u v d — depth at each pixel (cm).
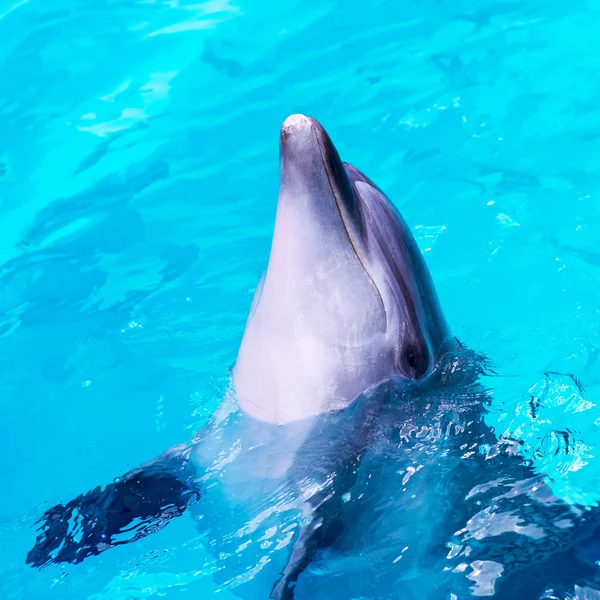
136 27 803
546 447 355
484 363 398
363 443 331
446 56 723
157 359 456
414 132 638
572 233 529
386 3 808
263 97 700
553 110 648
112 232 574
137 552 325
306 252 313
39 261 555
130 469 380
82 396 436
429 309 362
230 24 799
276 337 324
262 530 321
